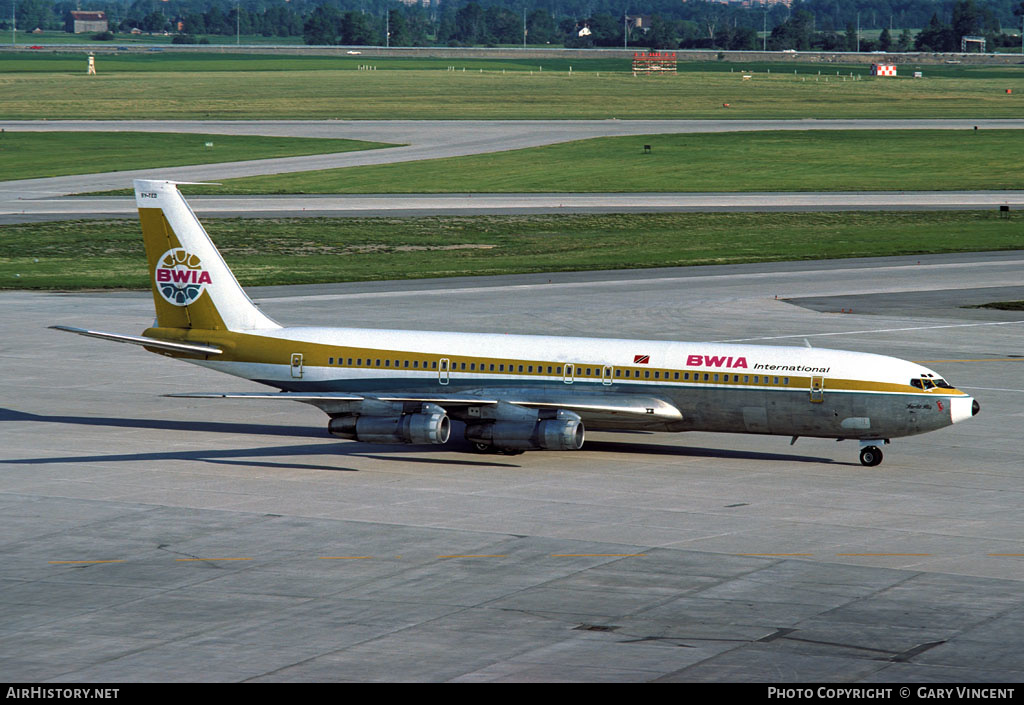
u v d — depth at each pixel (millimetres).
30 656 109125
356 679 103500
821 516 155875
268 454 193000
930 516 156000
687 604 122312
